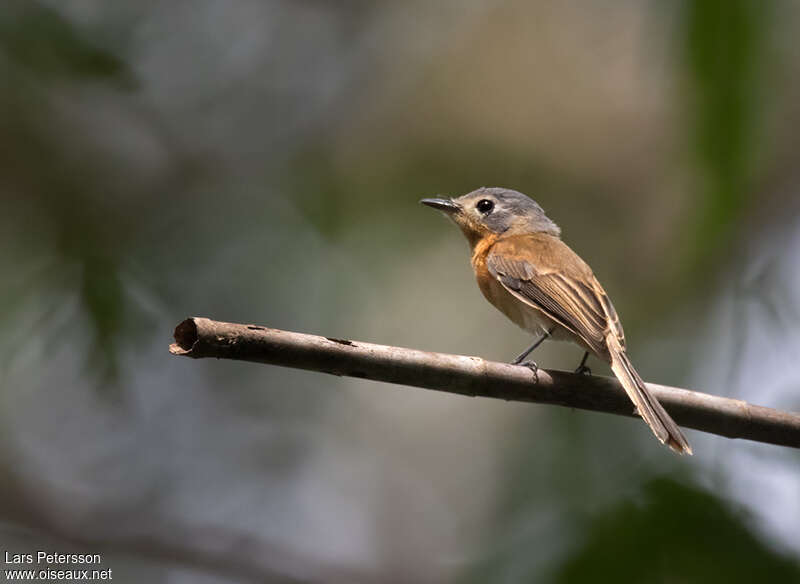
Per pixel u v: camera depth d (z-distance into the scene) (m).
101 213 12.78
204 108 14.50
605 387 6.57
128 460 12.91
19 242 12.10
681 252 7.49
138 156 13.46
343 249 14.03
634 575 7.58
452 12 15.07
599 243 13.88
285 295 13.53
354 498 13.83
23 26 10.79
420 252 14.03
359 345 5.73
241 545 12.69
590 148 14.01
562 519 8.21
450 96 14.49
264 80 14.88
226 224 13.95
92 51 11.38
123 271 12.41
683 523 7.64
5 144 12.19
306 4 15.59
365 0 15.62
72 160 12.69
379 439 14.15
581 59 14.27
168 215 13.64
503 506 10.51
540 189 14.09
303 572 12.65
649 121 13.77
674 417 6.50
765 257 12.02
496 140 14.20
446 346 13.48
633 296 13.59
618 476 9.92
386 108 14.78
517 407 13.23
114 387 11.55
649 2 8.06
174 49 14.05
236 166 14.41
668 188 13.15
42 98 11.96
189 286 13.20
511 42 14.52
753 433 6.50
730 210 6.16
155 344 12.38
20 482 12.31
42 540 12.08
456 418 14.12
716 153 5.96
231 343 5.27
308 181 14.54
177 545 12.38
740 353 11.43
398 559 13.45
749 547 7.48
